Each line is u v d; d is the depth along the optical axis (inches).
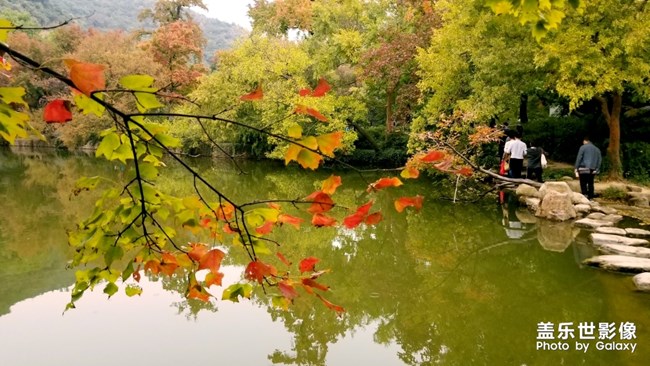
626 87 368.5
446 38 395.5
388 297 174.4
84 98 42.1
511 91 367.9
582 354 124.8
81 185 59.6
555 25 64.9
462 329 144.6
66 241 241.9
